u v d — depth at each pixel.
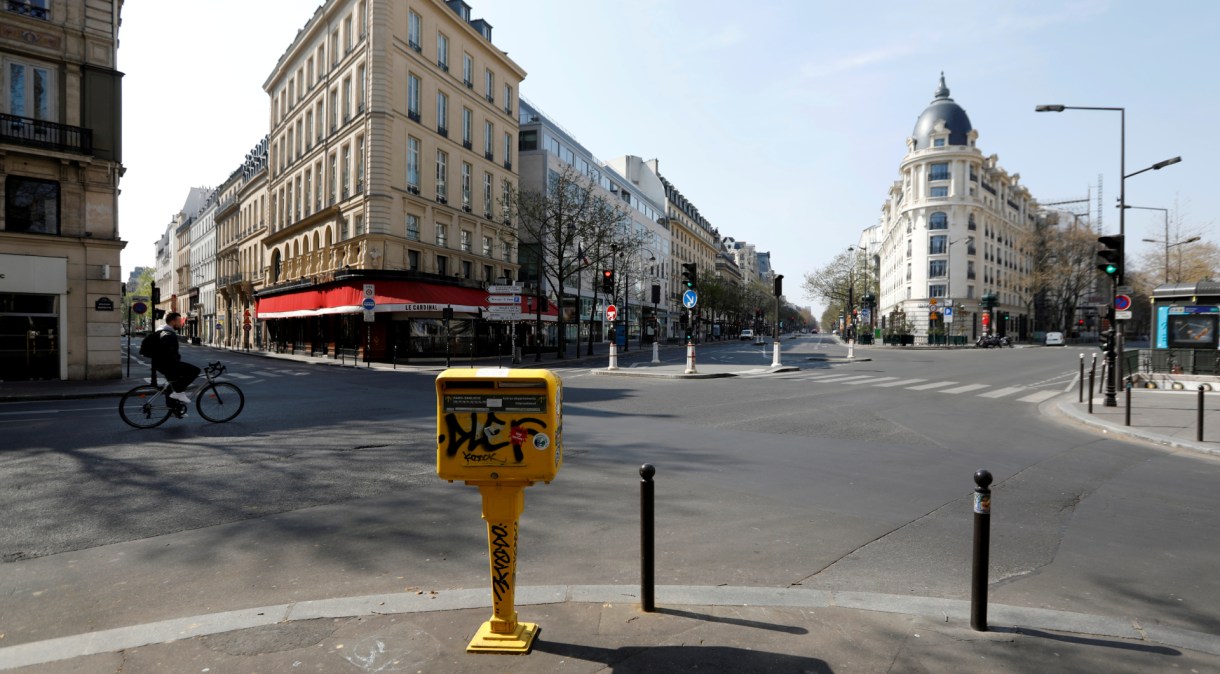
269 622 3.16
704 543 4.62
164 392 9.84
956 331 69.81
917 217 73.25
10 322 17.84
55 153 18.17
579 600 3.46
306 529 4.87
